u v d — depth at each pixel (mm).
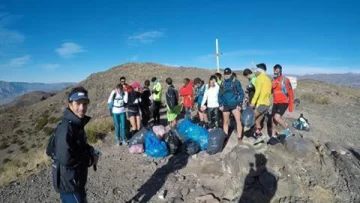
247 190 6000
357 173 6742
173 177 6910
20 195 6480
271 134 8711
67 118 3465
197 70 53156
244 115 8039
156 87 12211
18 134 43312
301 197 5891
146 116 11609
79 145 3512
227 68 7895
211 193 6117
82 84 58688
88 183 6855
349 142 10242
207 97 9148
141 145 8891
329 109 17266
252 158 6422
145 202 5914
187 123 8727
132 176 7176
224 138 7902
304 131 10859
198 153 8008
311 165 6547
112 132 11664
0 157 34094
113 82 50344
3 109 65812
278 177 6141
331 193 6008
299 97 22406
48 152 3555
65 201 3578
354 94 32125
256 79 7988
